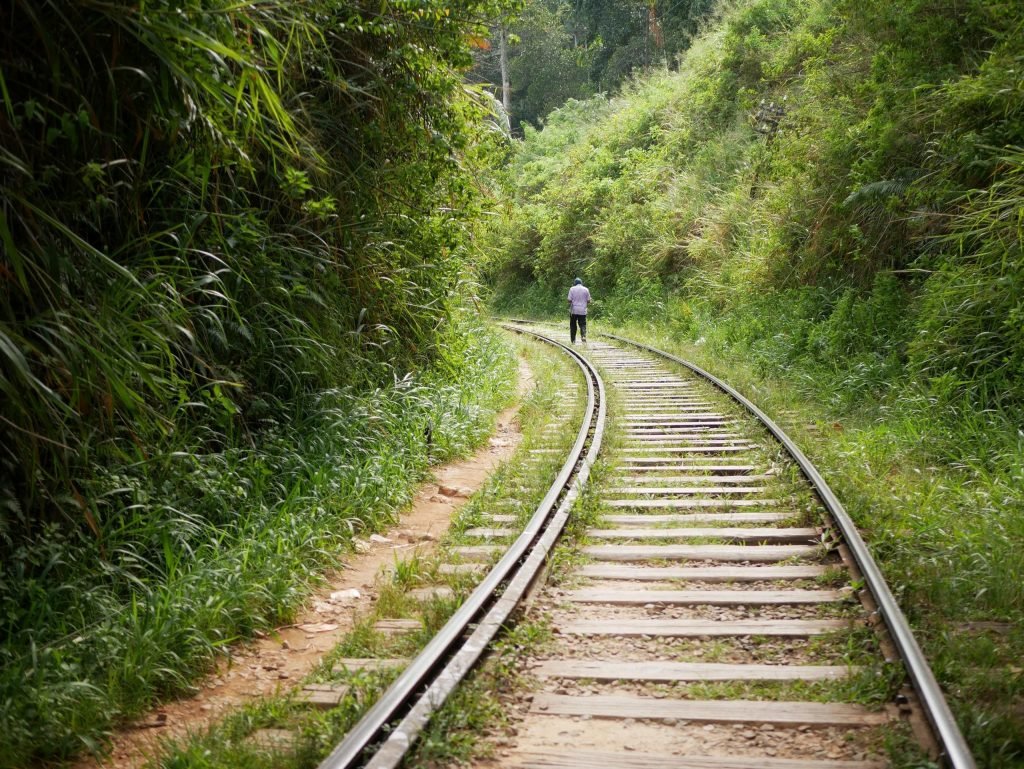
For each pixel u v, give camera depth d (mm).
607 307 29500
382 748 3242
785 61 20750
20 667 4086
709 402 12688
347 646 4664
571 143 43969
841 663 4203
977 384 9219
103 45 5156
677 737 3553
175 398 6312
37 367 4930
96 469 5375
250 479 6656
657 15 47344
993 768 3193
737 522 6711
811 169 14969
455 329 12727
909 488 7352
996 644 4438
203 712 4176
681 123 30562
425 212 10133
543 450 9531
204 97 5832
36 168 5156
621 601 5160
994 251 9391
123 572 5051
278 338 7531
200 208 6504
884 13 11742
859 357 12422
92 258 5207
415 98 9328
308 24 6699
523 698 3939
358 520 6863
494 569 5320
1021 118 9844
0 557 4793
